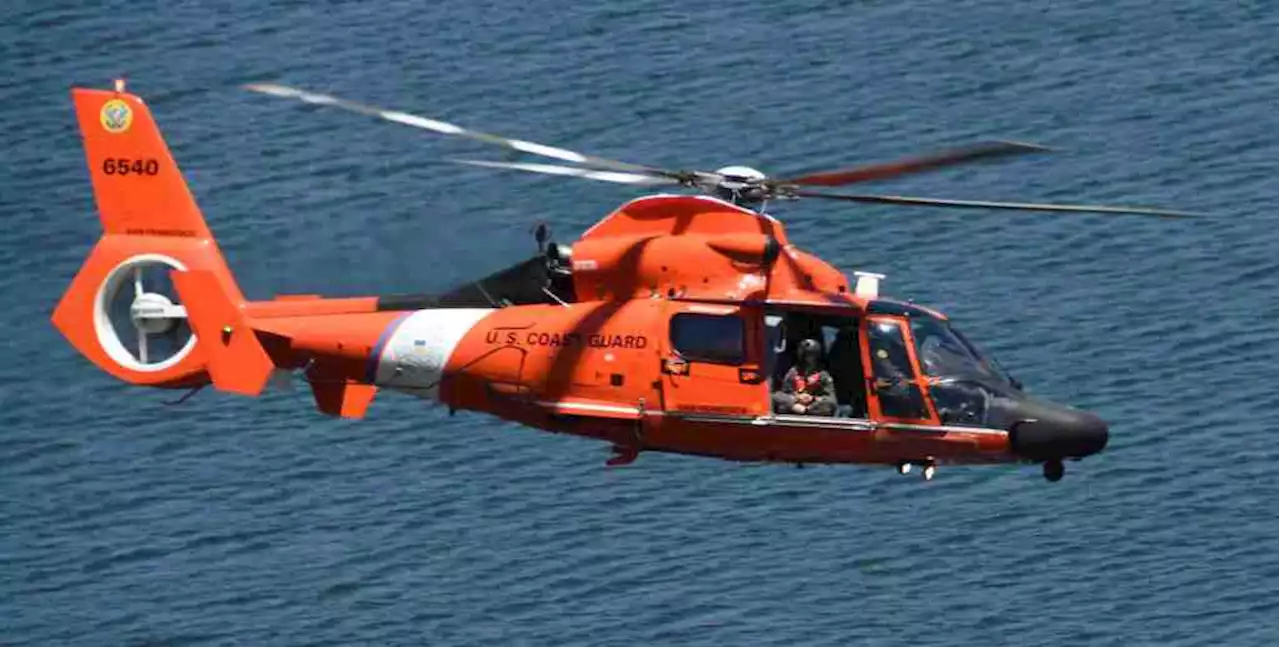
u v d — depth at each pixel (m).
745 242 91.62
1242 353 146.88
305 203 167.62
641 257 93.00
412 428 144.38
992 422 92.25
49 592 130.75
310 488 139.12
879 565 128.38
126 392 150.00
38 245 164.88
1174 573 126.44
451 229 162.00
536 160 171.12
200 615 127.75
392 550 132.38
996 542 130.25
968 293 153.88
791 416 91.88
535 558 130.38
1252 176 168.38
